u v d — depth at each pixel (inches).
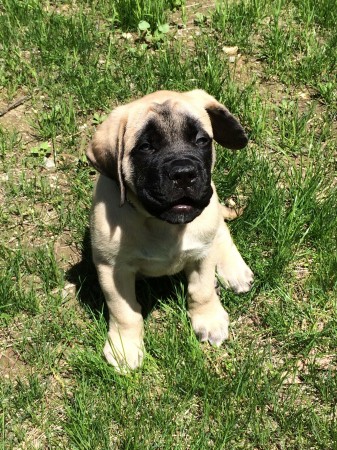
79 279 41.4
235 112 49.7
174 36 57.0
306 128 49.7
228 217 43.9
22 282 41.9
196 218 36.1
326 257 41.4
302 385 36.4
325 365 37.3
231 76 53.6
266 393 35.4
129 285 37.1
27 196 46.5
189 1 60.7
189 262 37.9
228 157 46.3
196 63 54.0
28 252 43.1
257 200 43.6
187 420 35.1
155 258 36.1
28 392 36.2
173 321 39.2
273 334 38.8
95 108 51.6
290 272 41.6
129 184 34.2
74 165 47.9
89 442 33.9
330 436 33.8
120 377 36.5
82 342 38.9
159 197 32.4
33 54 55.4
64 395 36.3
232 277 41.3
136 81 52.7
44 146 48.6
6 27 57.3
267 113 50.4
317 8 57.4
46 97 52.8
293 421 34.3
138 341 37.8
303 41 55.6
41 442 34.9
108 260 36.1
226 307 40.7
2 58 55.7
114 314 37.5
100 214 35.7
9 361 38.3
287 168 47.1
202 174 32.7
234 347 38.3
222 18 57.0
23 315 40.3
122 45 56.4
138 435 34.0
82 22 56.4
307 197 43.6
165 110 33.6
